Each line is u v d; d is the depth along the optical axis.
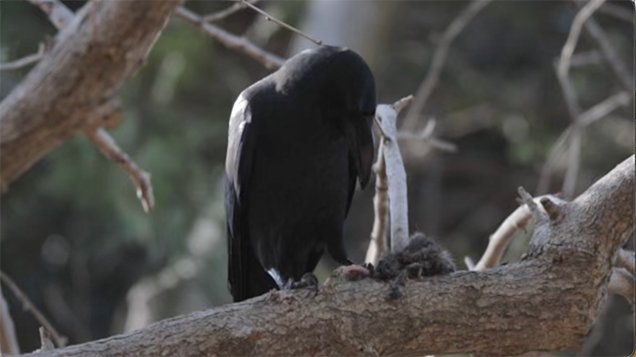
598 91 22.30
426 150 22.22
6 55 18.72
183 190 20.56
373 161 8.59
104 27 7.06
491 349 6.96
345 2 19.86
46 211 22.62
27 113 7.46
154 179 20.23
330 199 8.89
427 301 6.85
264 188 8.87
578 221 7.04
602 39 12.34
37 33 20.00
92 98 7.42
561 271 6.93
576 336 6.96
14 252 22.77
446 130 23.47
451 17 24.06
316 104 8.59
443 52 12.77
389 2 20.19
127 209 20.22
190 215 20.47
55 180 20.38
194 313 6.80
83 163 20.28
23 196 22.39
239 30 20.91
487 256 8.63
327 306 6.83
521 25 24.39
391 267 6.98
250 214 9.02
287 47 21.30
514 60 24.59
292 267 9.13
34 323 22.45
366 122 8.54
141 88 20.73
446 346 6.93
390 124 7.91
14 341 9.09
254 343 6.74
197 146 21.00
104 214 21.09
